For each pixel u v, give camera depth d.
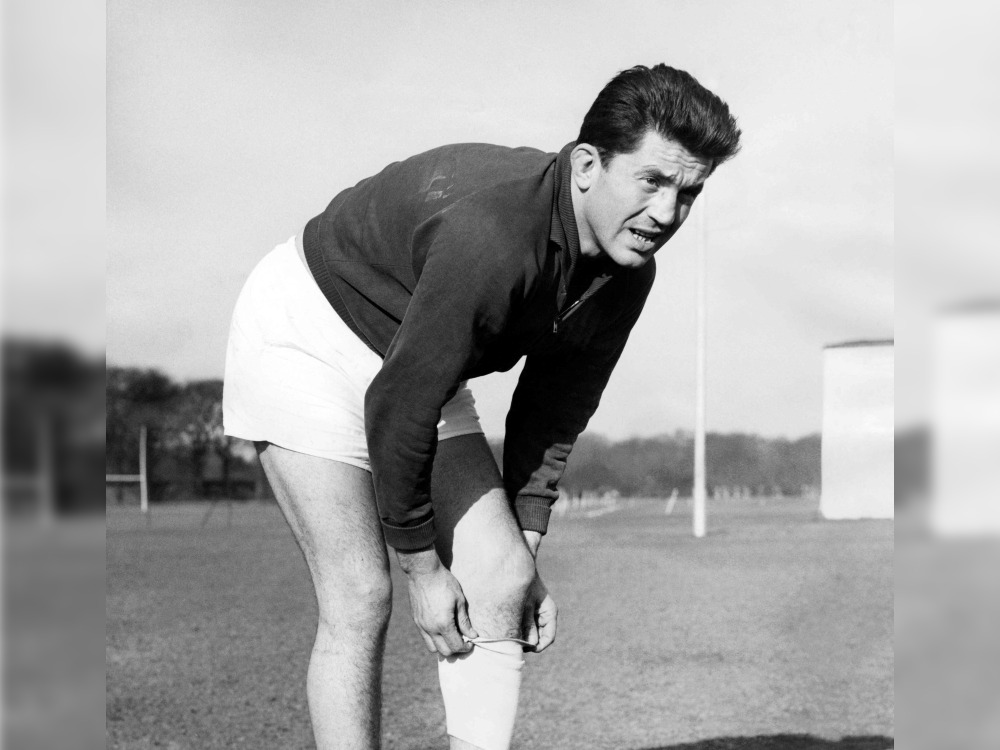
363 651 1.44
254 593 5.05
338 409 1.45
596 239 1.30
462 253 1.22
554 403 1.60
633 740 2.46
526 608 1.51
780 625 4.25
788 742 2.46
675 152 1.22
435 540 1.47
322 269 1.48
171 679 3.15
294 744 2.46
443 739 2.46
